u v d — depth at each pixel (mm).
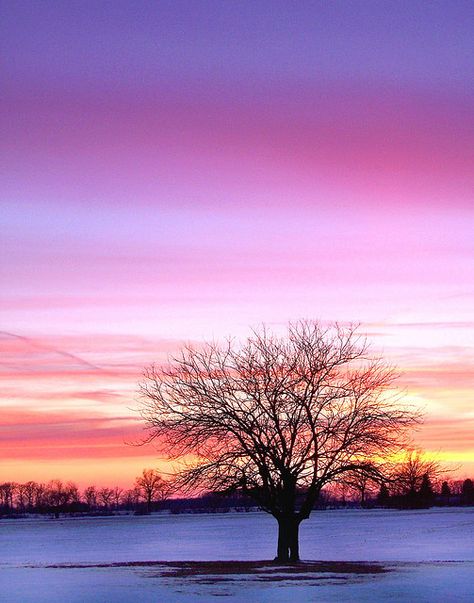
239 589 37438
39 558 74062
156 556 72375
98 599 34781
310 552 73875
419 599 34156
